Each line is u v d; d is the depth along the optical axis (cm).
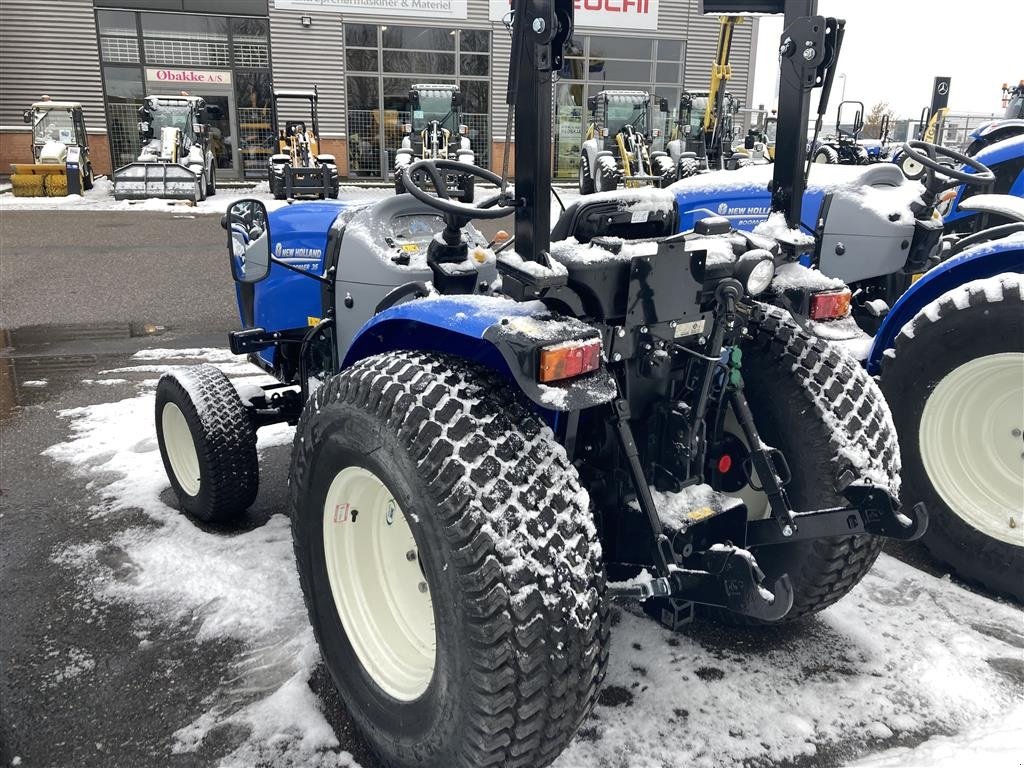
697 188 486
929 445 284
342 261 314
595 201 212
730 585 177
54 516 333
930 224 421
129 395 498
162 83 1978
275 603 267
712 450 217
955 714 211
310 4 1958
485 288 259
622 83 2066
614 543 206
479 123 2098
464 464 159
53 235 1220
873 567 288
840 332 348
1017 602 268
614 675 226
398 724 183
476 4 2017
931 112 1716
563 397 160
